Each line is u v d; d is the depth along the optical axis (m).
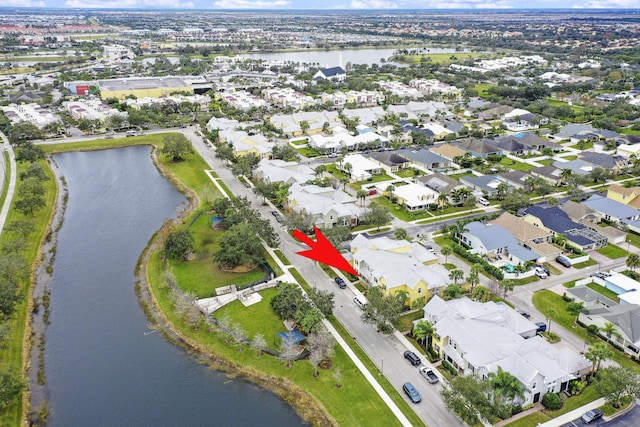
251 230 122.94
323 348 87.25
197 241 134.88
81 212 160.62
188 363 91.50
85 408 81.50
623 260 121.62
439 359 87.50
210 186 176.75
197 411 80.50
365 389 81.44
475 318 89.94
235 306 105.62
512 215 138.62
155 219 154.75
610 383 73.62
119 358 93.12
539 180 164.25
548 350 84.94
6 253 121.12
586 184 174.38
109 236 143.38
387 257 109.69
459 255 124.62
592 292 102.62
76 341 98.12
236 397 83.12
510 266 117.38
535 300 105.00
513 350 81.88
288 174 170.50
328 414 77.44
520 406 75.69
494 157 196.50
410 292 102.19
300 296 99.62
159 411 80.62
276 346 93.06
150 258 128.25
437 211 151.62
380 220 136.38
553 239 131.12
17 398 82.12
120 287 117.00
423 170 188.75
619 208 143.62
